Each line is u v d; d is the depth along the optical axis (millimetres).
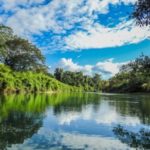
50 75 162000
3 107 34344
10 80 85500
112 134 18672
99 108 38812
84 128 20812
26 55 107875
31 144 15039
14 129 19500
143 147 15070
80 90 190875
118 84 161000
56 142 15727
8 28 93812
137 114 31109
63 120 24891
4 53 98438
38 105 40188
